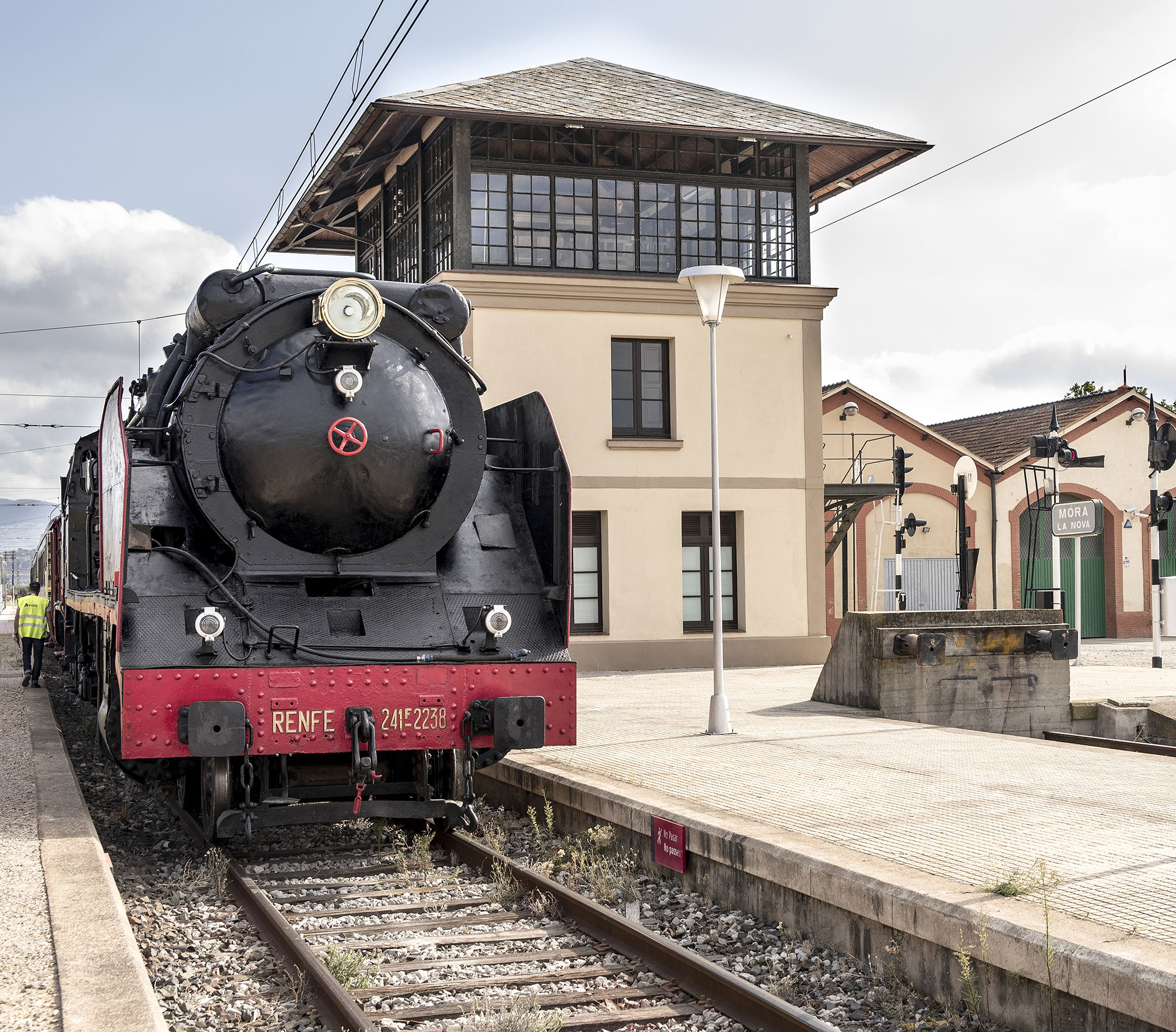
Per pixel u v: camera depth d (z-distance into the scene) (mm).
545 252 18750
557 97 18953
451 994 5023
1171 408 30766
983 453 30859
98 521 9930
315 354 7590
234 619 7168
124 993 4285
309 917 6176
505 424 9133
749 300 19531
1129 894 4984
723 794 7543
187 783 8172
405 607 7672
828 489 21844
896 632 12562
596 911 5855
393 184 21797
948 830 6371
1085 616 30312
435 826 8156
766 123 19453
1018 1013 4492
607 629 18844
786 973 5316
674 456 19172
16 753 10469
